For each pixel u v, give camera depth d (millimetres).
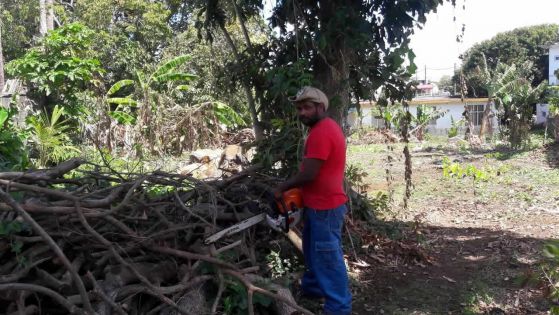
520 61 37375
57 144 9805
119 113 15258
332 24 5113
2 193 2686
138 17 21672
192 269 3432
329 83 5418
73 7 23422
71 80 12047
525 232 6895
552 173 12609
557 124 21703
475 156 17938
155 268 3365
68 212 3016
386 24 5551
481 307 4254
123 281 3133
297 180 3541
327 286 3633
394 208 8594
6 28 22438
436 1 5492
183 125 16281
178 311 3051
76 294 2984
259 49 5957
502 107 23641
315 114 3594
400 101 5766
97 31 20391
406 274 5012
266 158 5020
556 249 3090
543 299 4352
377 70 5551
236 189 4562
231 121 17438
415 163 16016
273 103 5785
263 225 4398
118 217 3469
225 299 3482
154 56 22250
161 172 4023
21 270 2885
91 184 3951
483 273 5062
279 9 5926
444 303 4332
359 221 5621
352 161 16672
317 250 3623
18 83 12250
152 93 16250
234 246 3844
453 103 32938
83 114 13164
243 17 6270
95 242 3238
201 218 3666
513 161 16062
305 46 5359
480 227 7301
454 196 9938
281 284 3848
